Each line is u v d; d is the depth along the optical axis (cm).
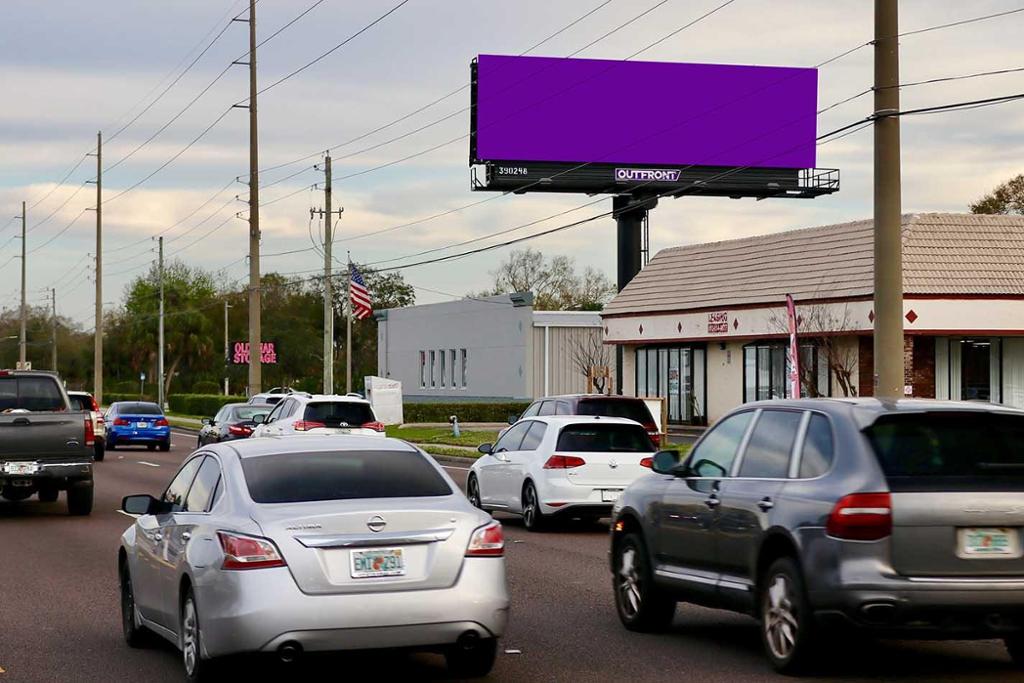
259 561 861
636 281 5534
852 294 4097
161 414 4825
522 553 1762
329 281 5372
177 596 957
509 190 6412
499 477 2184
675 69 6525
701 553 1072
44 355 16825
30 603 1353
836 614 902
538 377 6625
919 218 4231
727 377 4900
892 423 932
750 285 4712
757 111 6619
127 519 2250
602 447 2047
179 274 14462
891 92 1928
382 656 1069
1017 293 4062
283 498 916
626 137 6475
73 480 2228
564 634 1159
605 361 6625
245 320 13812
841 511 905
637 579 1171
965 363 4178
